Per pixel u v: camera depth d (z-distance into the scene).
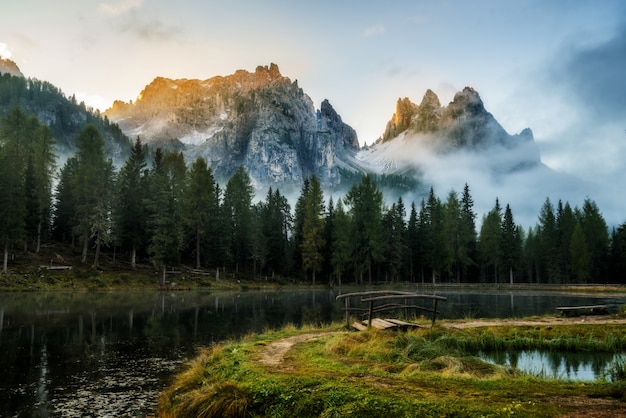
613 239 89.62
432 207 91.06
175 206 62.19
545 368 14.50
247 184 86.19
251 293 58.69
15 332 23.11
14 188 51.50
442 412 7.81
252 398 9.65
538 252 95.00
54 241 70.81
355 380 10.20
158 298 45.09
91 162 63.59
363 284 84.00
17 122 69.31
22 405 11.59
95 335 22.55
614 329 19.28
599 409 7.75
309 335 18.95
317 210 83.12
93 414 10.93
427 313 32.59
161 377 14.46
